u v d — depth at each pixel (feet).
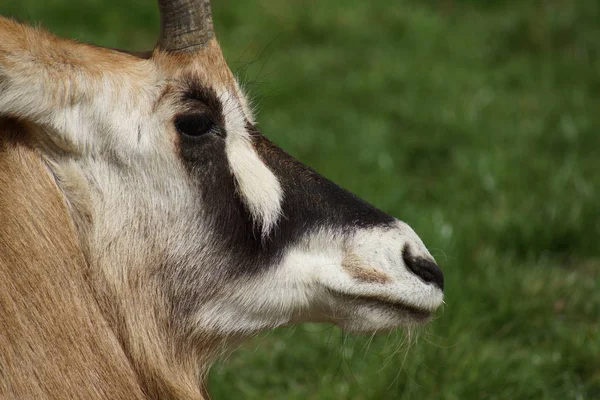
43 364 26.35
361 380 42.29
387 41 89.04
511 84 80.74
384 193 59.11
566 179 60.80
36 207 26.84
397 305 30.63
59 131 27.22
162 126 28.63
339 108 75.36
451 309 46.83
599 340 43.88
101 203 28.12
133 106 28.25
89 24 86.99
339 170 63.16
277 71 79.61
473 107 73.41
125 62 28.71
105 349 27.61
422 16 92.32
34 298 26.45
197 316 29.91
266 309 30.30
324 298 30.35
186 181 29.01
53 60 27.09
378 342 44.93
